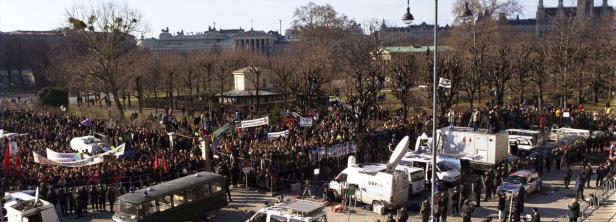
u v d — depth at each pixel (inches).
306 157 1443.2
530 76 2920.8
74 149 1745.8
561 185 1391.5
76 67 3467.0
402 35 7504.9
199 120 2194.9
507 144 1528.1
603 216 1087.6
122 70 3213.6
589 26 4547.2
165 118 2226.9
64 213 1218.6
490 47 3624.5
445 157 1438.2
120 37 2989.7
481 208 1198.9
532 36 5753.0
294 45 6796.3
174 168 1379.2
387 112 2284.7
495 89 2662.4
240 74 3784.5
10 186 1344.7
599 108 2822.3
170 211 1071.6
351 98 2143.2
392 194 1159.6
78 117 2426.2
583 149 1669.5
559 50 2979.8
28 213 1016.9
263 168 1376.7
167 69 4008.4
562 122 2094.0
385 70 2997.0
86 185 1274.6
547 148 1696.6
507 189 1224.2
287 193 1347.2
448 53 3860.7
